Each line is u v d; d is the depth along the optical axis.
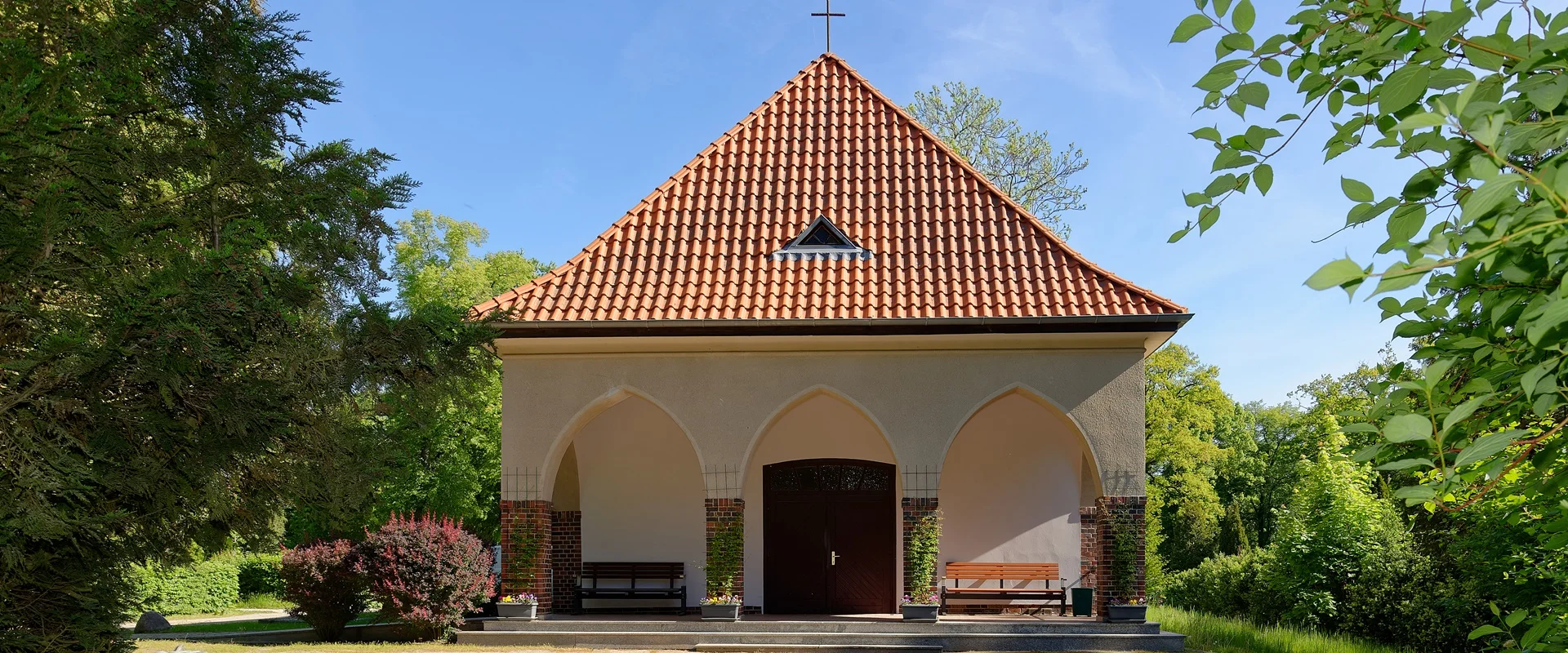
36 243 7.00
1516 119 3.21
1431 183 3.43
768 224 16.56
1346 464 18.42
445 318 9.55
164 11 8.77
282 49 9.77
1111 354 14.64
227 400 7.87
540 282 15.70
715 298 15.11
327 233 9.35
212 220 8.66
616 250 16.25
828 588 17.11
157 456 7.99
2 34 8.18
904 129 18.14
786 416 17.31
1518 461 3.46
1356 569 17.52
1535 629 3.43
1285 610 19.03
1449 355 3.64
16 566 7.24
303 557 16.20
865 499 17.27
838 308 14.78
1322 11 3.53
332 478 8.77
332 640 16.11
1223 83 3.76
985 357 14.71
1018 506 17.19
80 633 7.82
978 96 31.02
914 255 15.77
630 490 17.42
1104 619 14.21
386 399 9.70
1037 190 30.88
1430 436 2.73
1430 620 15.34
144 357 7.47
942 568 16.78
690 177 17.56
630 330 14.63
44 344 7.14
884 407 14.73
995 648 13.86
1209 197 4.03
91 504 7.73
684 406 14.92
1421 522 17.62
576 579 17.08
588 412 15.00
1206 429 36.03
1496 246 2.58
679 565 17.14
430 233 36.12
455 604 15.18
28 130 7.20
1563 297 2.54
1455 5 3.20
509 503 14.94
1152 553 29.70
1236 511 35.41
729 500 14.70
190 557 9.30
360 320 9.29
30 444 6.93
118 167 7.91
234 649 14.69
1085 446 14.55
